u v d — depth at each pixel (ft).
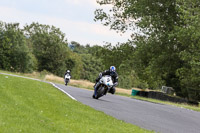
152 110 184.14
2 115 84.84
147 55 489.67
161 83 548.72
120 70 547.90
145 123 123.24
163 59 464.65
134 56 510.99
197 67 408.05
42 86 238.68
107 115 127.34
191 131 118.21
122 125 107.76
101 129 92.43
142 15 495.82
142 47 484.74
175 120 147.74
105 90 204.33
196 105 367.04
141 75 551.18
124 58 563.89
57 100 150.92
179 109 227.40
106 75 204.54
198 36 401.70
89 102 176.04
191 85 430.20
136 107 188.85
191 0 426.51
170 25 477.77
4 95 128.77
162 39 465.47
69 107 131.54
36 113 100.37
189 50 442.50
